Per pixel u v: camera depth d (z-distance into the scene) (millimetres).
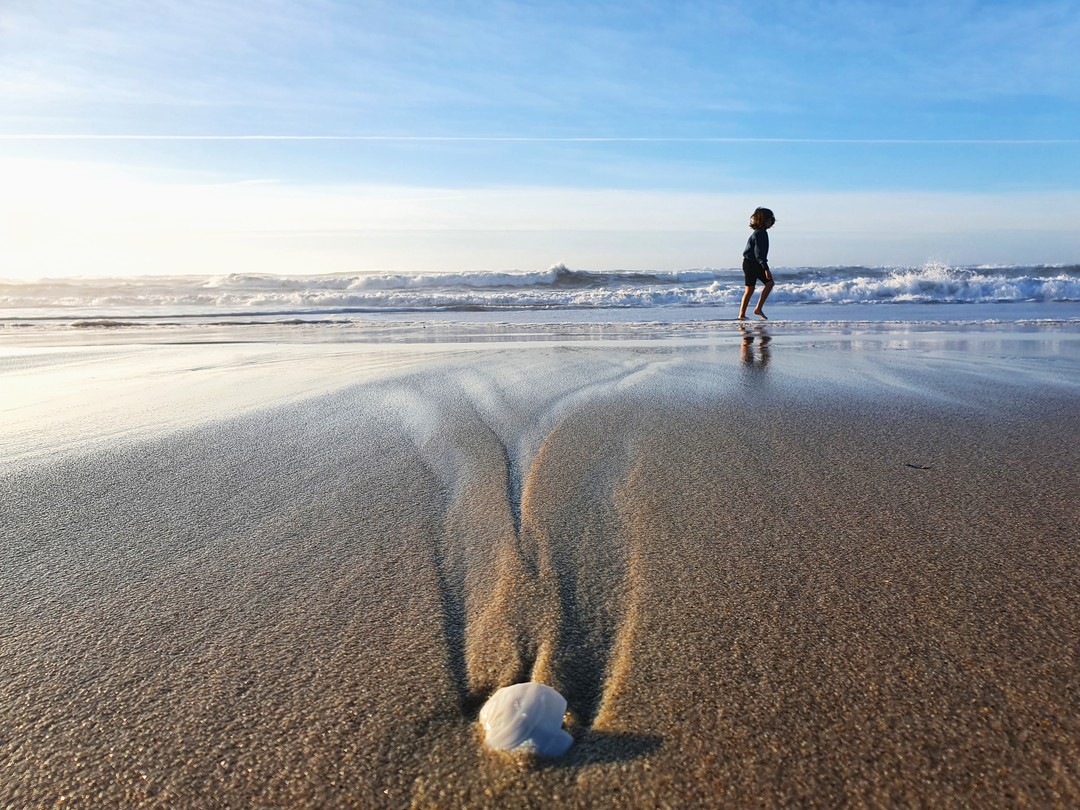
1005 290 15852
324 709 1271
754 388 4492
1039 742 1162
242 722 1241
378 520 2211
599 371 5262
